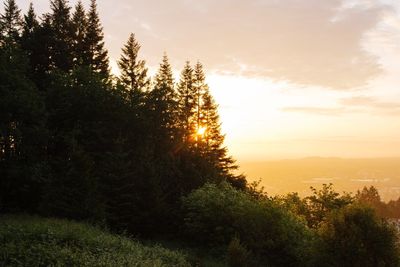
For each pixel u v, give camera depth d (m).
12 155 34.50
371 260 27.16
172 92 63.16
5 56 36.28
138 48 60.59
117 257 18.44
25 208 32.44
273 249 30.91
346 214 28.53
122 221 33.59
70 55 52.75
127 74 60.25
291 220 32.31
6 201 32.81
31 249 17.50
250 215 30.58
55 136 37.59
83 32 56.44
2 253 16.72
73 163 30.09
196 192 34.06
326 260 27.88
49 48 49.53
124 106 42.25
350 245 27.30
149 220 34.44
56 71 43.97
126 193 34.72
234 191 33.91
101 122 40.09
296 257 30.12
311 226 40.84
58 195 28.62
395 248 27.48
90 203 28.59
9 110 33.28
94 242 19.94
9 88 34.09
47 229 20.20
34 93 35.69
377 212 29.23
